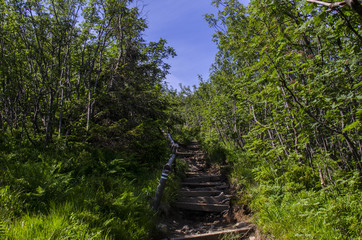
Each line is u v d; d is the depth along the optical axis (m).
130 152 7.28
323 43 3.53
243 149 9.13
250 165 7.38
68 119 7.18
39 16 6.10
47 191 3.75
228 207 5.73
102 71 8.36
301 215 3.37
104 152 6.54
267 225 3.83
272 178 5.16
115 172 5.80
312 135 4.01
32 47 6.16
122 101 7.67
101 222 3.48
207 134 14.62
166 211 5.31
